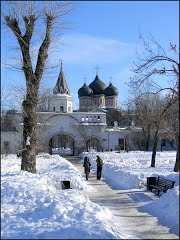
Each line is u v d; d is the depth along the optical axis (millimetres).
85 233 8992
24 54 19938
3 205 12516
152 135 59094
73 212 11344
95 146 79875
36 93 20250
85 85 101562
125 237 9836
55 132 70125
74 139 71750
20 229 9828
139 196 17094
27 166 20188
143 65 22422
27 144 20078
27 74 20062
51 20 20250
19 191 13914
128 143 71562
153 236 10148
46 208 11742
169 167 29422
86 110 96250
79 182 19719
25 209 12023
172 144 69188
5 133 63438
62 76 79938
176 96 25359
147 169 26766
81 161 49000
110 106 100688
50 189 16078
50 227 9820
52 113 69125
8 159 40156
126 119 77312
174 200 13188
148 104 42875
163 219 12227
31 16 19984
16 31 19812
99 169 24891
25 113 20109
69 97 78688
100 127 72500
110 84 102062
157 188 17391
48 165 32531
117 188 20297
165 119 34500
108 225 10531
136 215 12953
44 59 20375
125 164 32344
